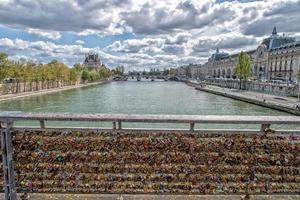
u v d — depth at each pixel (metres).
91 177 4.94
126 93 88.50
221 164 4.87
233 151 4.83
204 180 4.89
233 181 4.88
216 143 4.82
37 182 4.95
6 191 4.73
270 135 4.79
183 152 4.86
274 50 116.69
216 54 199.25
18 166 4.90
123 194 4.94
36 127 4.85
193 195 4.90
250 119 4.53
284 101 52.81
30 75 78.12
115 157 4.89
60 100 63.91
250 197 4.80
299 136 4.78
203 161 4.86
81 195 4.91
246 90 91.31
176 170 4.89
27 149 4.88
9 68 62.03
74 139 4.87
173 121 4.57
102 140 4.86
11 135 4.79
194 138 4.83
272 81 89.44
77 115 4.60
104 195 4.92
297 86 61.16
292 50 101.75
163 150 4.86
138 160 4.89
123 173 4.93
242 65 94.31
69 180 4.96
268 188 4.86
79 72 138.75
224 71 172.25
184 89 116.25
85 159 4.91
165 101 63.59
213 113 45.47
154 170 4.90
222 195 4.89
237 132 4.80
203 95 82.25
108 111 46.19
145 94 84.75
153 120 4.58
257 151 4.82
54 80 99.88
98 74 171.62
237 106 54.84
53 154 4.91
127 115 4.66
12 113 4.69
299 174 4.82
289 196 4.83
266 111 47.81
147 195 4.92
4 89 69.94
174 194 4.93
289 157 4.80
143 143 4.85
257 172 4.85
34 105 54.00
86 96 75.69
